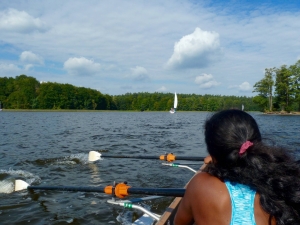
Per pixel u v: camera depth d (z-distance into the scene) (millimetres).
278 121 40281
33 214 5422
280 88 67188
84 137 18734
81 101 118625
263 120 43094
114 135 20297
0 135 19750
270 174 1772
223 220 1758
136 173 8633
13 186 7105
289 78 67188
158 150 13453
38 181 7770
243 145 1815
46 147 14000
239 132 1872
